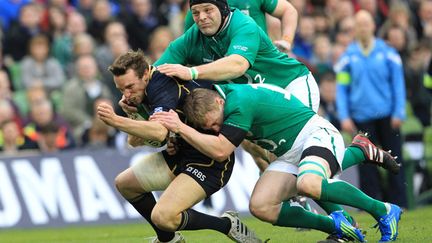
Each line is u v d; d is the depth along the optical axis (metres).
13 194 39.28
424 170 42.59
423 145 42.81
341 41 48.78
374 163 24.61
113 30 48.78
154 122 21.95
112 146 42.72
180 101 22.64
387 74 38.03
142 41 52.25
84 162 39.72
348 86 38.38
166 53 25.25
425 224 30.34
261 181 23.70
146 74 22.42
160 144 23.11
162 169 23.50
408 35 51.62
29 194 39.28
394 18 50.28
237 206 39.00
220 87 23.14
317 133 23.50
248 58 23.77
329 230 24.16
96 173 39.66
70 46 49.88
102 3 51.78
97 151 39.88
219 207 39.00
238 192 39.12
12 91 48.72
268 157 26.73
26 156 39.59
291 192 23.64
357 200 23.69
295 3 51.03
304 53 50.16
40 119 41.97
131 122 21.80
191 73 22.73
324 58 48.41
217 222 23.36
